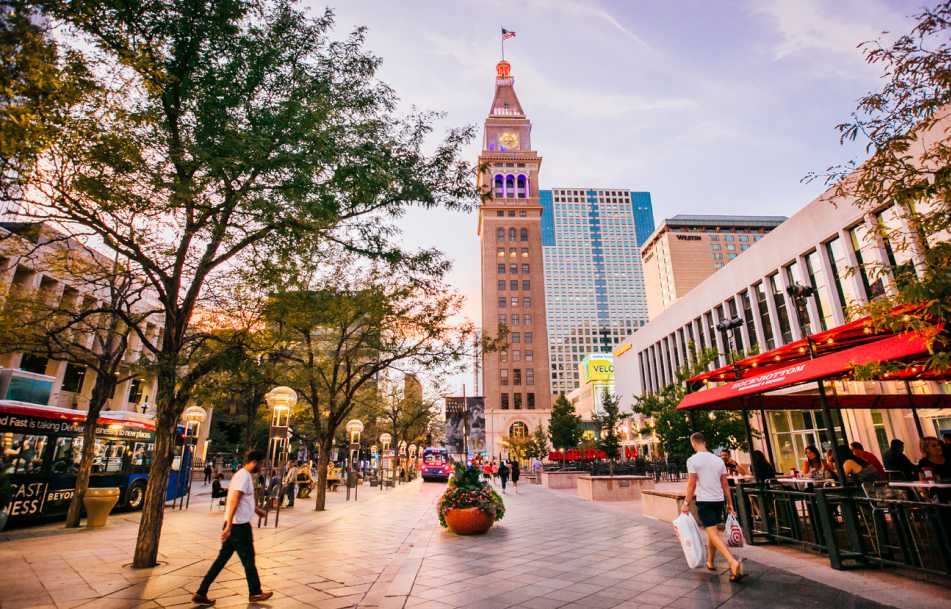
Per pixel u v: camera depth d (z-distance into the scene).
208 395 10.69
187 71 7.40
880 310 5.23
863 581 5.68
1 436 12.16
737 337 32.19
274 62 7.79
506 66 112.75
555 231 195.88
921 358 6.40
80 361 13.55
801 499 7.93
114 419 15.91
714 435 16.56
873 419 20.98
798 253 25.97
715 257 117.06
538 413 75.50
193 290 8.42
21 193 6.47
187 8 6.91
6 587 6.24
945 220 5.17
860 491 7.34
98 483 15.30
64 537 10.76
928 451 8.43
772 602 5.03
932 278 4.61
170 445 8.05
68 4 5.11
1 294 12.97
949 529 5.73
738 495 8.87
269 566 7.74
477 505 10.89
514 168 91.06
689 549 6.51
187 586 6.34
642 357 51.62
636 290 189.25
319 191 7.71
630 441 48.22
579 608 5.16
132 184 7.12
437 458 46.38
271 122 7.24
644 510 13.39
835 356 6.40
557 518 13.62
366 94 8.88
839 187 6.18
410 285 17.20
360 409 35.09
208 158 6.75
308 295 11.61
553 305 185.50
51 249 14.25
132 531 11.87
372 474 39.50
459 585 6.30
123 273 10.20
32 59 4.36
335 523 13.58
